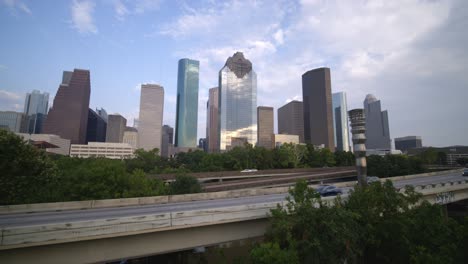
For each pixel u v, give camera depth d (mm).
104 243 15289
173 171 84438
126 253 15773
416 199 21047
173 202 28328
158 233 16859
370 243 19578
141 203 27297
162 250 16844
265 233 18984
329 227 16578
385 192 20875
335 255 16781
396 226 19031
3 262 13078
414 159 95188
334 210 18047
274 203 20938
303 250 16234
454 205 52688
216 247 25719
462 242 18469
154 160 112250
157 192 38125
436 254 17703
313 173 86125
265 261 14617
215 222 18188
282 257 14609
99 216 19500
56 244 14133
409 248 18156
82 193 33812
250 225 20266
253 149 114688
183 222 17062
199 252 26469
